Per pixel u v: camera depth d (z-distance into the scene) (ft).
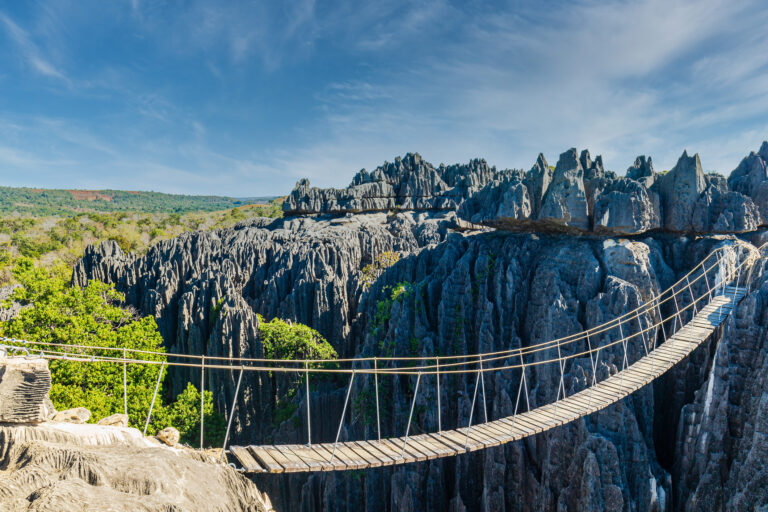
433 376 200.23
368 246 434.71
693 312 163.32
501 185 233.96
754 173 207.10
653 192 203.10
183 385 294.46
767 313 137.90
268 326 290.97
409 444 102.99
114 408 177.06
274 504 222.07
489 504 168.35
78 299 204.74
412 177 557.33
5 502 38.65
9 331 174.91
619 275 188.44
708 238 196.85
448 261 239.50
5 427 49.67
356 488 200.44
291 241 458.91
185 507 43.86
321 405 252.01
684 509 142.41
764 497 117.80
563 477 157.17
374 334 243.60
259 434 272.10
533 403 177.58
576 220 204.64
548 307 186.80
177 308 341.00
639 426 159.74
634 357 171.94
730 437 136.26
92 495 40.11
